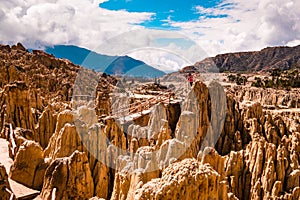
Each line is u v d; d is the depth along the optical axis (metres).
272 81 155.25
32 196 22.12
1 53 86.00
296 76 176.12
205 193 15.33
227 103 48.97
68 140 25.73
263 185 34.81
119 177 20.53
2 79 59.69
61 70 88.44
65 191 21.64
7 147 30.55
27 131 32.47
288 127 51.72
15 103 35.44
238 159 36.88
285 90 137.38
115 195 20.41
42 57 94.00
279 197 33.59
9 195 19.31
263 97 125.19
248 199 35.56
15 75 61.53
